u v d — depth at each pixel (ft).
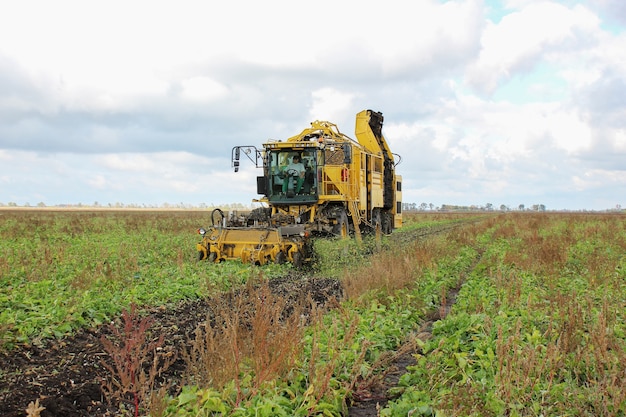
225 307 29.45
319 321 26.30
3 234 86.43
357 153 68.23
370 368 23.08
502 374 19.12
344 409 19.76
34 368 23.32
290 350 21.03
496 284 38.34
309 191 63.82
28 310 31.60
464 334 26.53
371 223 75.61
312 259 52.37
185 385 21.48
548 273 42.88
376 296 35.76
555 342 24.30
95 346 26.45
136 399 17.83
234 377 19.15
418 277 43.83
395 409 18.63
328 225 61.52
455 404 17.71
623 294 35.73
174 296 36.91
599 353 20.16
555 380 20.34
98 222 129.49
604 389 17.88
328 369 19.86
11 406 19.53
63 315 29.55
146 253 60.39
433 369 21.47
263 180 65.41
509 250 64.08
